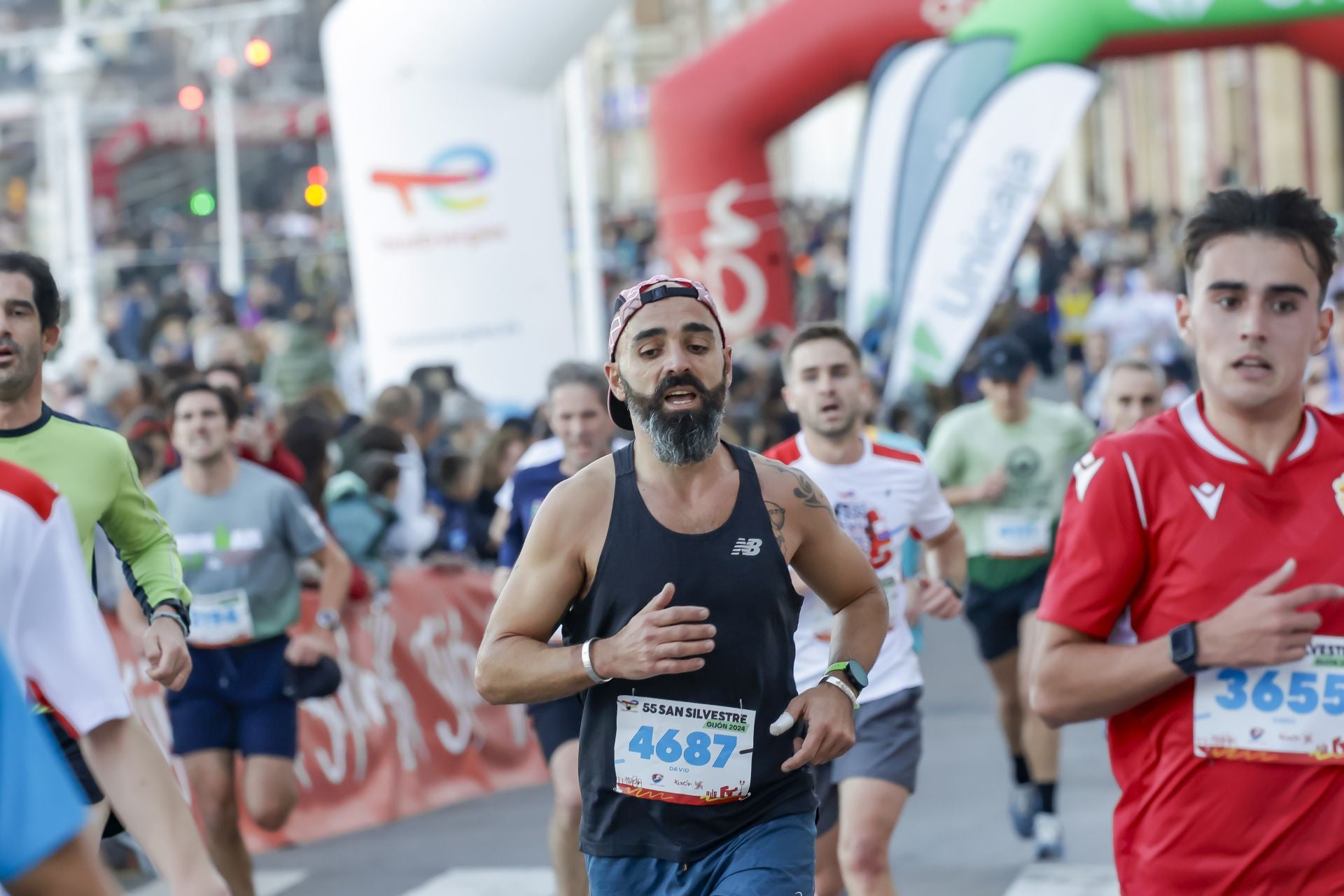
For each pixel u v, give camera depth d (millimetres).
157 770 4277
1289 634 4277
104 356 20359
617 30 78500
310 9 66062
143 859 10078
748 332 21938
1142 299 30031
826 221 51750
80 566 4086
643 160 84250
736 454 5055
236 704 8898
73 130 30219
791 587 5020
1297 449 4527
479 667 4922
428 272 17844
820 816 7762
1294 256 4441
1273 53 48219
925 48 19734
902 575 8461
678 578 4875
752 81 21344
